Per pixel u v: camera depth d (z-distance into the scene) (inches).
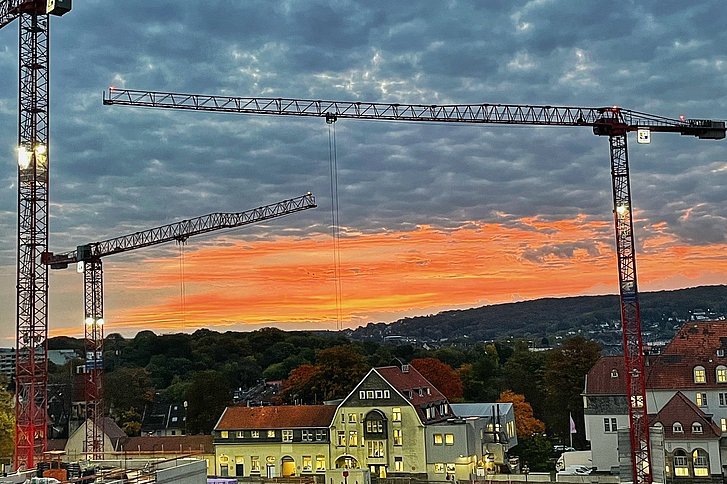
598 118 4505.4
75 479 2223.2
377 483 4291.3
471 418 4783.5
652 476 3843.5
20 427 4033.0
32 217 4202.8
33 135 4229.8
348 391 6008.9
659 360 4446.4
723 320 4626.0
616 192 4434.1
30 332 4131.4
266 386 7810.0
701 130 4557.1
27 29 4242.1
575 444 5506.9
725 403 4210.1
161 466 2544.3
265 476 4670.3
